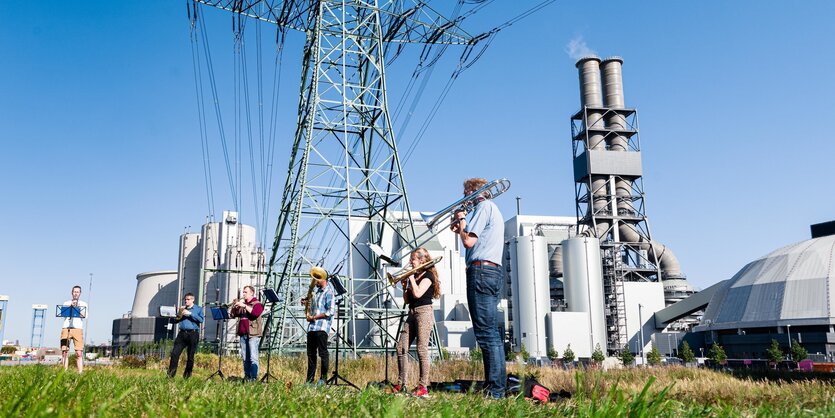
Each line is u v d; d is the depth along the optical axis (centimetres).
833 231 14750
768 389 971
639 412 322
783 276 10662
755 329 10612
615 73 13450
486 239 715
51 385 364
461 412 383
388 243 11200
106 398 419
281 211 3791
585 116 13038
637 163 12756
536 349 11094
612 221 12600
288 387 610
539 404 482
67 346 1573
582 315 11169
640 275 12531
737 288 11375
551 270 12762
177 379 741
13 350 9575
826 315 9538
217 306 1661
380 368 1964
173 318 1498
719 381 1282
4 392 460
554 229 15250
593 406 335
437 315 12325
